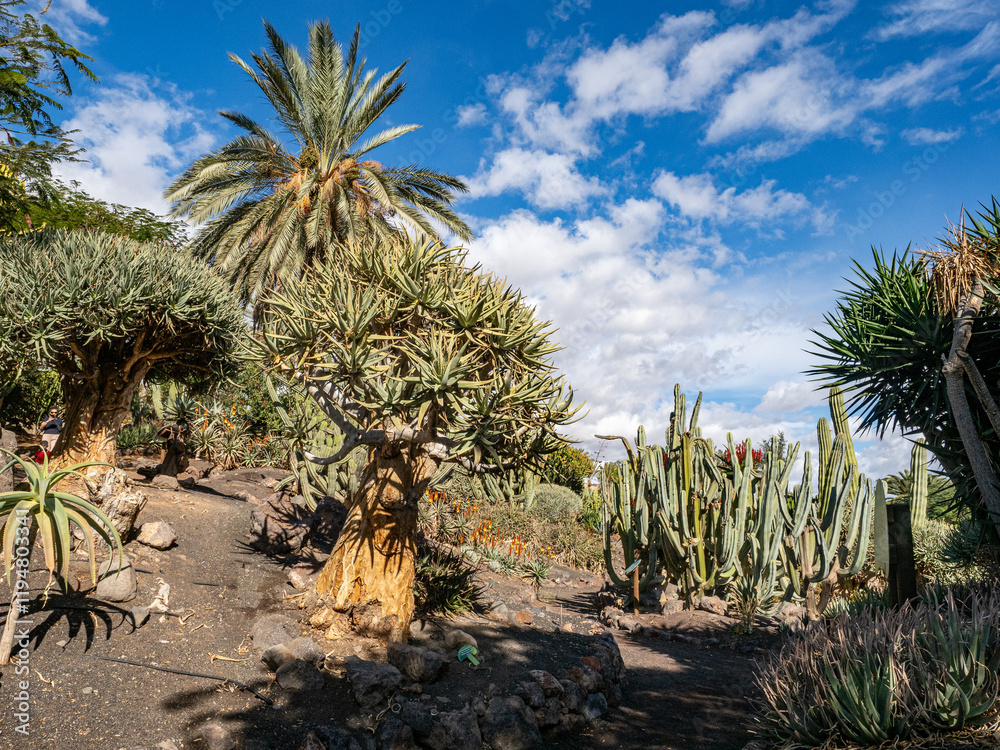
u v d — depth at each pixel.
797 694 3.64
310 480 7.78
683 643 6.92
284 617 4.64
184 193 16.50
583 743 4.04
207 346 7.28
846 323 6.55
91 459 6.64
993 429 5.01
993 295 5.07
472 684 4.27
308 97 18.61
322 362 4.27
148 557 4.91
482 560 9.29
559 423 4.74
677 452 8.48
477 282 5.04
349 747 3.31
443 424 4.92
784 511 7.98
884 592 6.77
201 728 3.20
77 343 6.33
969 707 3.09
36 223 15.14
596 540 13.11
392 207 18.00
